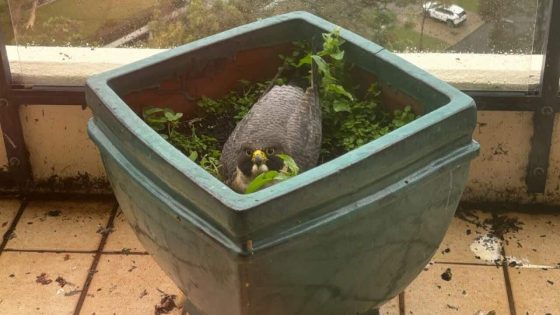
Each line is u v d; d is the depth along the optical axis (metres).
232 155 1.42
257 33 1.65
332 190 1.20
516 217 2.16
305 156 1.43
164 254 1.41
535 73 2.03
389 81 1.54
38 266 2.03
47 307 1.91
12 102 2.07
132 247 2.09
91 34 2.08
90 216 2.20
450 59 2.07
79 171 2.22
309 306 1.33
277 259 1.21
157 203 1.29
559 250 2.05
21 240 2.11
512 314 1.87
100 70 2.08
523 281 1.96
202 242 1.24
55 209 2.22
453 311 1.88
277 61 1.71
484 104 2.01
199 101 1.66
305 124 1.47
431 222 1.40
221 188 1.17
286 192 1.16
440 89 1.42
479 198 2.19
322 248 1.24
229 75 1.68
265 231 1.17
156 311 1.90
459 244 2.08
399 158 1.26
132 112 1.36
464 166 1.38
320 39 1.65
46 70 2.08
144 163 1.30
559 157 2.10
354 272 1.33
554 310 1.88
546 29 1.94
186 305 1.76
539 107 2.01
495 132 2.07
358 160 1.21
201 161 1.51
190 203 1.23
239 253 1.16
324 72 1.55
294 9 2.03
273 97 1.52
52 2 2.04
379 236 1.31
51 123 2.13
